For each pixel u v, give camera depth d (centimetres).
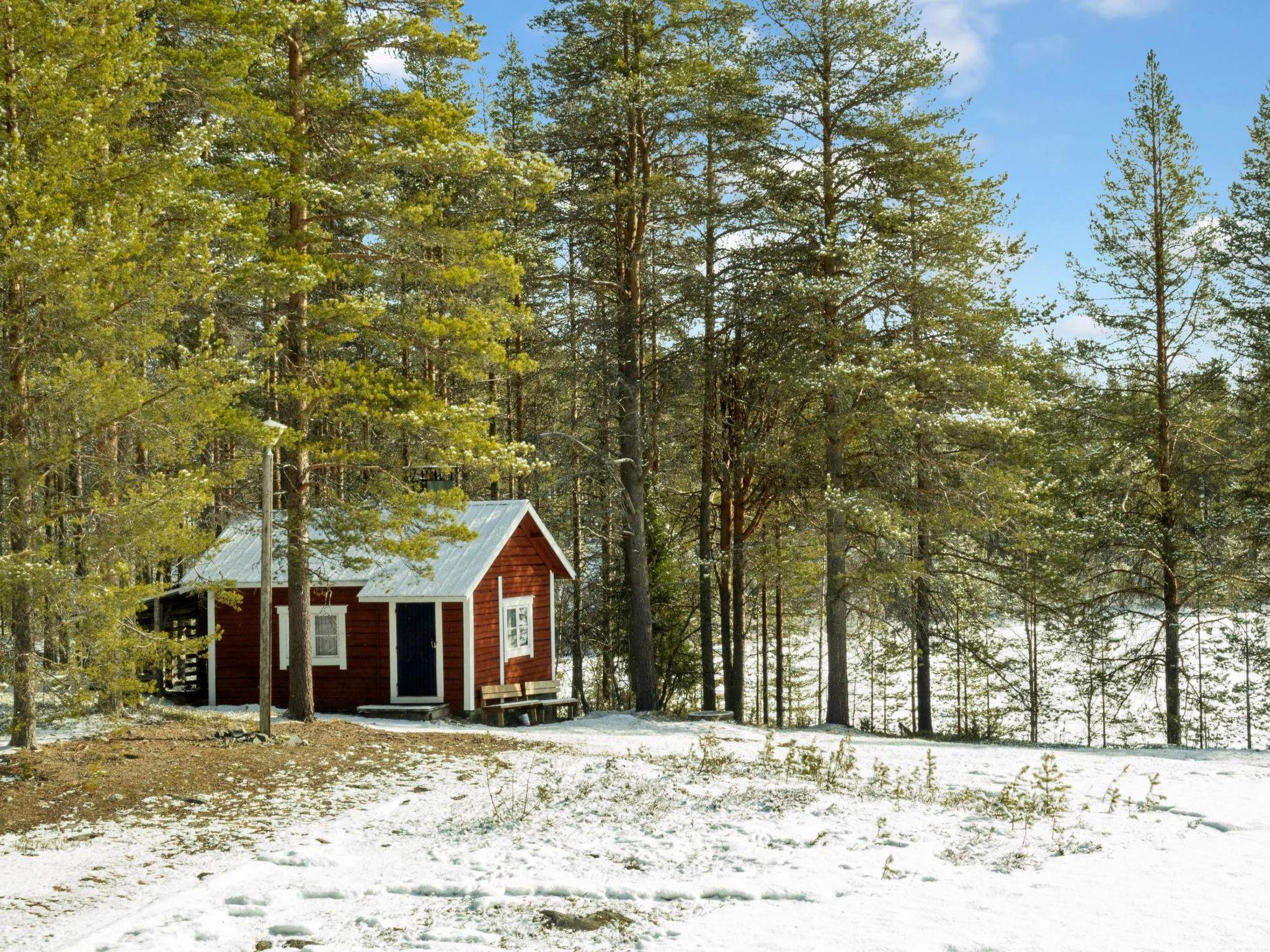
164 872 895
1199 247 2723
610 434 2631
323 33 1739
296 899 800
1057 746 2125
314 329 1761
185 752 1386
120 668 1285
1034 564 2781
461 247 1820
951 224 2338
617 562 3356
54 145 1271
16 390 1298
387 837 1011
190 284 1389
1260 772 1474
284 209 1847
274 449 1753
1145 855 895
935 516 2423
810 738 2061
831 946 643
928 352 2391
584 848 931
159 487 1318
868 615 2645
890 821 1036
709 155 2520
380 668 2342
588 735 1973
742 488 3088
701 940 668
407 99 1795
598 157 2586
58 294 1247
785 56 2392
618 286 2581
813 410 2616
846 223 2417
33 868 909
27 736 1345
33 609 1270
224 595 1548
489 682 2405
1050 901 743
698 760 1473
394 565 2352
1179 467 2794
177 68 1577
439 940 690
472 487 3089
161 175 1402
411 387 1739
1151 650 2895
